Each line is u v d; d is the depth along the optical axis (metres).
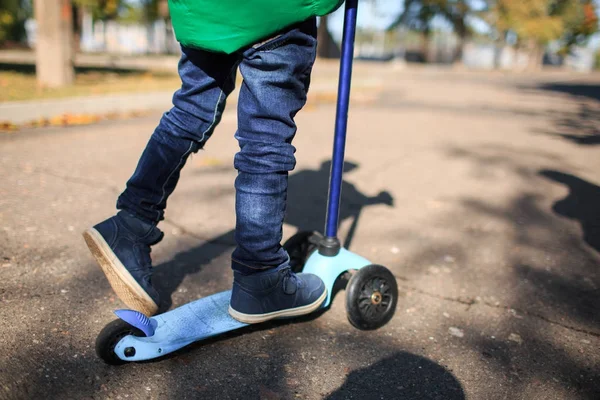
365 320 1.89
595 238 3.09
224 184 3.72
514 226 3.24
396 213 3.38
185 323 1.64
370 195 3.72
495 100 10.74
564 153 5.36
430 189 3.95
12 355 1.60
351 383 1.62
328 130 6.10
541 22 37.94
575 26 38.22
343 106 1.81
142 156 1.67
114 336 1.53
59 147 4.39
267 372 1.64
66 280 2.13
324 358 1.74
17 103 5.21
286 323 1.94
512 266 2.64
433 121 7.23
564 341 1.95
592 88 15.27
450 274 2.50
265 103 1.50
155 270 2.30
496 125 7.11
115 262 1.61
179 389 1.53
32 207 2.94
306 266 1.98
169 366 1.63
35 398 1.43
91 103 5.98
